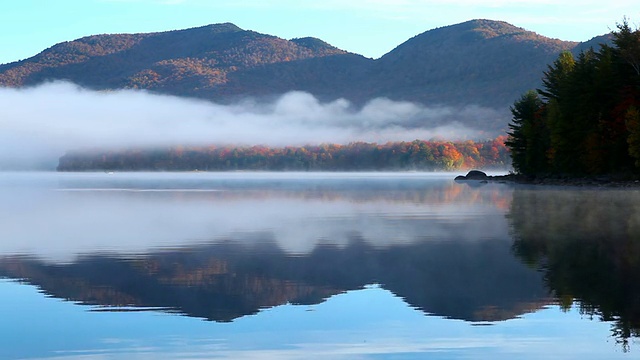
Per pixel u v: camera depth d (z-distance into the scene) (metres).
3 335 16.09
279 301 19.59
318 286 21.70
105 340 15.73
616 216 46.03
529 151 136.75
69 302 19.50
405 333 16.17
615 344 14.96
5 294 20.56
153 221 47.00
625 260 25.81
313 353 14.80
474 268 24.64
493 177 156.88
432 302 19.19
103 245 32.69
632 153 100.31
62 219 49.12
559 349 14.73
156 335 16.11
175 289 21.30
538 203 62.94
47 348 15.15
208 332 16.38
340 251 29.95
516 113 147.88
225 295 20.42
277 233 38.25
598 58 119.69
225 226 42.78
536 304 18.59
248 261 27.16
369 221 45.84
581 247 29.86
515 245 31.11
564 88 118.00
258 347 15.19
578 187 101.81
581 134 113.31
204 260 27.48
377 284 21.91
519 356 14.36
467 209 56.94
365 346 15.23
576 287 20.64
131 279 23.05
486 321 17.05
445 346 15.16
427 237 35.22
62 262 27.05
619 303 18.56
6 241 34.59
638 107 106.62
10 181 183.25
